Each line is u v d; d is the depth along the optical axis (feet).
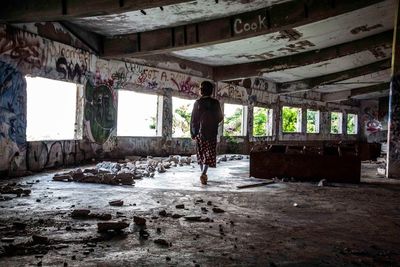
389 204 17.29
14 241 10.21
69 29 30.81
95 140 35.09
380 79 64.44
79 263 8.69
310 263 9.09
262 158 26.40
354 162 24.67
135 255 9.36
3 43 23.50
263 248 10.20
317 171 25.30
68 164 31.35
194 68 47.80
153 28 33.06
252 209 15.47
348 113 89.25
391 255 9.78
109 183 21.84
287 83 63.31
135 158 37.27
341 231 12.22
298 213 14.92
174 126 63.72
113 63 36.96
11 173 23.89
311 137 75.56
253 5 28.48
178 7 28.19
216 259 9.21
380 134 89.71
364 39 40.42
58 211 14.05
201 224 12.69
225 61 47.50
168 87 43.78
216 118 22.85
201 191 19.90
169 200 16.98
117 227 11.51
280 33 35.81
